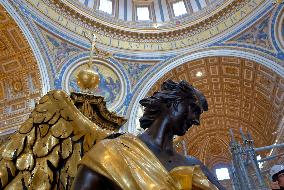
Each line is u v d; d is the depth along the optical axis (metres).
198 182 1.16
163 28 17.69
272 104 16.98
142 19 19.09
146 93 16.17
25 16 13.80
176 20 18.05
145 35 17.53
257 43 15.70
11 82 14.11
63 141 1.74
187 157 1.47
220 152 25.55
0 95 14.04
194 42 17.23
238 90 18.70
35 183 1.56
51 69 14.16
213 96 19.89
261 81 16.48
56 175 1.65
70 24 15.75
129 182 1.05
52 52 14.52
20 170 1.56
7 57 13.95
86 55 15.62
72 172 1.67
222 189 1.43
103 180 1.09
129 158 1.12
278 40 15.08
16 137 1.67
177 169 1.18
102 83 15.88
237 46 16.14
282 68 14.45
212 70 17.64
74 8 15.91
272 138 19.48
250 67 16.19
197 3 18.72
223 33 16.75
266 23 15.55
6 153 1.58
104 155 1.12
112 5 18.86
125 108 15.74
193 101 1.42
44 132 1.73
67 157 1.70
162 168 1.14
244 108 20.30
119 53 16.72
